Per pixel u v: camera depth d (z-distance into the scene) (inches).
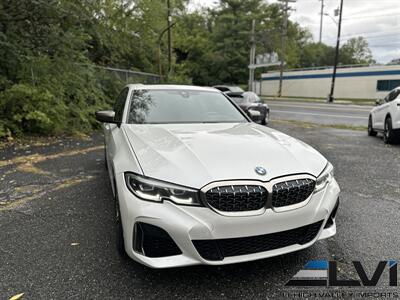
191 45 1662.2
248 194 81.0
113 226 124.0
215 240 80.8
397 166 229.3
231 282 90.1
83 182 179.3
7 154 246.8
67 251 104.8
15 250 105.1
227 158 90.6
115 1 583.5
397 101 314.2
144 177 84.4
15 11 308.8
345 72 1402.6
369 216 137.5
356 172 211.8
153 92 156.9
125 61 755.4
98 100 420.8
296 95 1642.5
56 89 346.9
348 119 582.9
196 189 80.0
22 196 156.6
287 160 94.0
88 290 85.0
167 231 80.0
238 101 467.5
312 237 93.4
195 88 168.4
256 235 82.6
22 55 322.7
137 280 89.7
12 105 309.7
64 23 353.7
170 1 848.3
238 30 1670.8
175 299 82.4
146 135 114.2
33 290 84.6
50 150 265.9
